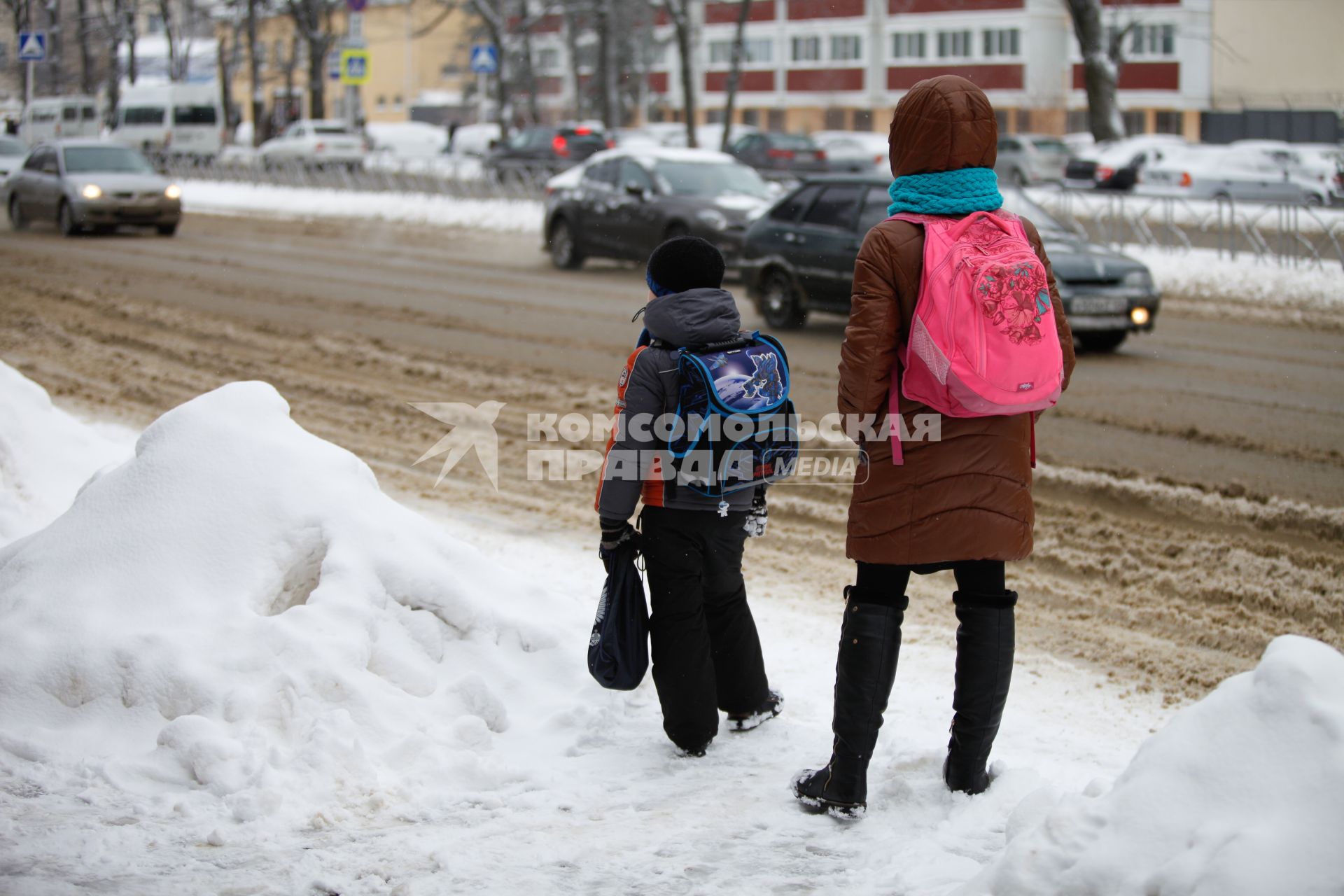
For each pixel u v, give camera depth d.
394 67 73.38
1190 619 6.01
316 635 4.00
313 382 11.60
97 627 4.06
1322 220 17.92
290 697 3.83
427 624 4.29
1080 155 31.97
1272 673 2.52
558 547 6.96
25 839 3.26
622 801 3.69
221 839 3.30
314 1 44.59
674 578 3.98
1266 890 2.24
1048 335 3.41
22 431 6.42
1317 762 2.37
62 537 4.42
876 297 3.42
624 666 4.04
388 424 10.13
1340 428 9.41
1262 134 48.84
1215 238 19.89
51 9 47.62
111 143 25.16
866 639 3.54
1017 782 3.62
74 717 3.92
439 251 22.44
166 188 24.25
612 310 15.60
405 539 4.47
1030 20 53.00
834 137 40.31
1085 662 5.48
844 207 13.55
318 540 4.34
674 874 3.17
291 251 22.05
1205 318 15.12
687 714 4.01
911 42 56.97
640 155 19.20
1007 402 3.35
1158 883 2.39
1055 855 2.57
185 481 4.43
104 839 3.27
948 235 3.41
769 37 60.88
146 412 10.37
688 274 3.92
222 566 4.22
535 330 14.12
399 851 3.27
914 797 3.65
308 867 3.16
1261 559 6.75
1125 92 51.22
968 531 3.44
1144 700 5.03
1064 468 8.42
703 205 17.95
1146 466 8.42
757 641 4.27
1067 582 6.55
